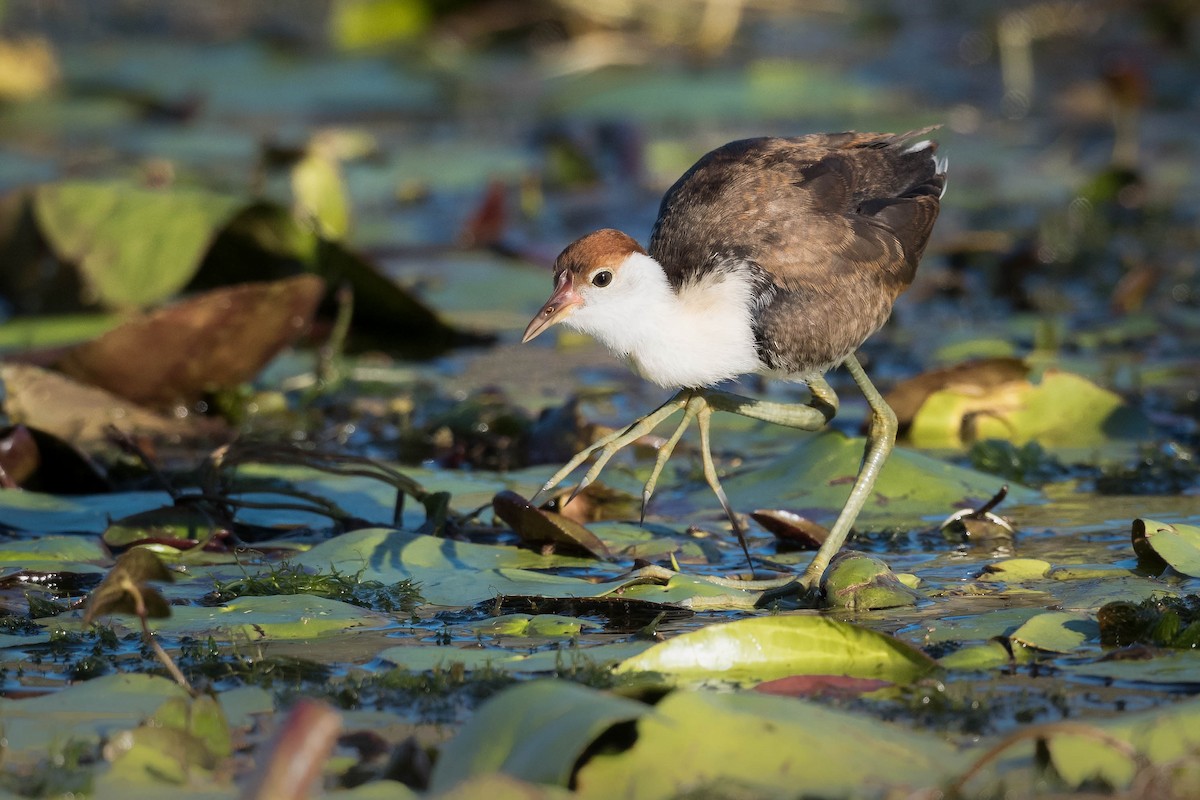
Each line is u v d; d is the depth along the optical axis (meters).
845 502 9.41
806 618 7.15
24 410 11.60
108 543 9.12
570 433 11.34
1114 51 25.16
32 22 29.09
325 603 8.02
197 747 6.02
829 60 26.19
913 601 8.08
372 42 27.83
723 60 26.09
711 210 9.14
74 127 23.42
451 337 15.01
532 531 9.06
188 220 14.30
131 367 12.03
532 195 19.22
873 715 6.52
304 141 21.09
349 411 12.84
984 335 14.58
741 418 12.30
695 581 8.27
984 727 6.37
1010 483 10.34
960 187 20.38
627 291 8.94
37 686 6.99
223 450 9.59
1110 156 21.58
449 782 5.53
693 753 5.84
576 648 7.39
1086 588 8.11
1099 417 11.59
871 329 9.27
